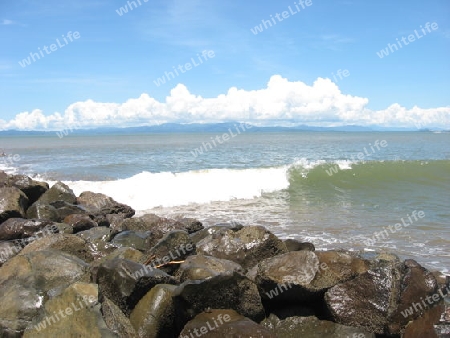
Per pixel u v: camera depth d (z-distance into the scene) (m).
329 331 6.88
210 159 36.97
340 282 7.25
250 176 24.19
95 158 38.41
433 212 17.20
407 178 25.53
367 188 23.33
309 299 7.19
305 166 27.02
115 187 21.42
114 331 5.80
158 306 6.40
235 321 6.24
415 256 11.41
